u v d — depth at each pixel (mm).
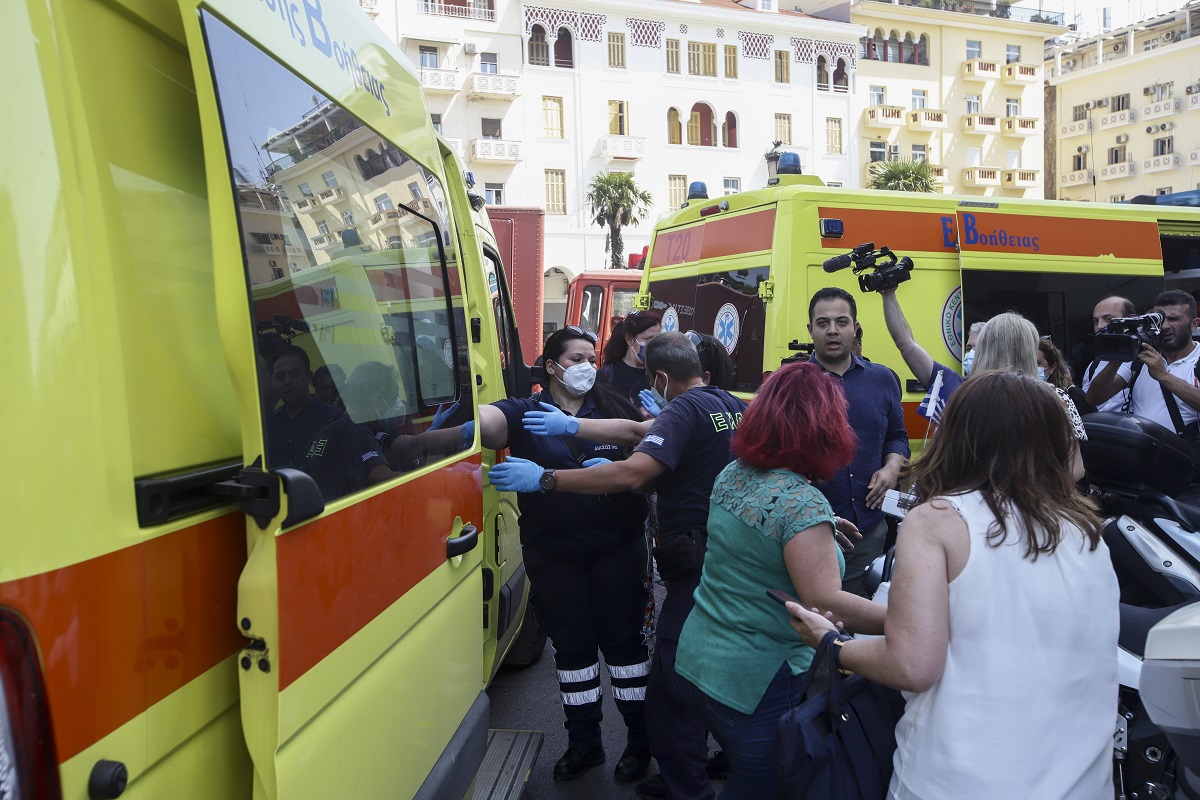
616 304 13984
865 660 2064
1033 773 1909
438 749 2543
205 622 1563
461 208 4637
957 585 1978
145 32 1593
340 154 2172
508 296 5836
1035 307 6324
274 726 1575
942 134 45531
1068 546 1992
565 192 36812
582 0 36312
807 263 5648
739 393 5910
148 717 1399
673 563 3385
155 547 1432
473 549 2938
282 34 1887
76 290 1329
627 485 3348
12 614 1158
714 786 4082
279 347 1712
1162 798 3057
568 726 4137
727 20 38688
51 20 1344
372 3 33750
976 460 2061
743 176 39406
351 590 1919
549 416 3793
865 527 4551
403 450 2375
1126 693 3184
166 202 1592
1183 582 3352
